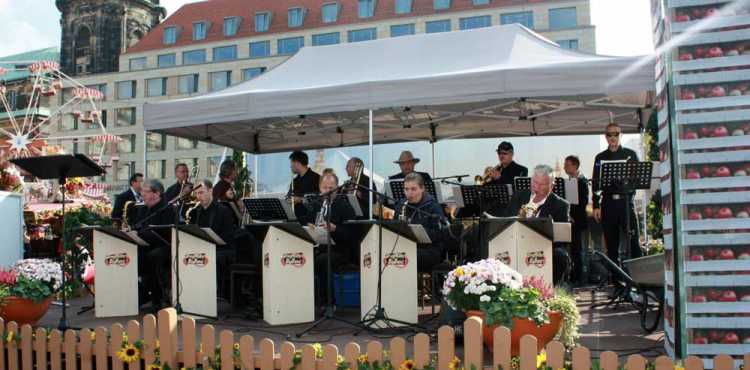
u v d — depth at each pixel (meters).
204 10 55.38
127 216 7.50
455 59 7.77
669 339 4.08
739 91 3.81
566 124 10.51
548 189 5.98
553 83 6.62
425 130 11.23
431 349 4.55
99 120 31.69
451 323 4.70
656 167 6.75
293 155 8.43
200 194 6.73
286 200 7.34
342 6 51.41
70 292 7.78
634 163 6.33
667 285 4.17
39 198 12.75
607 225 7.60
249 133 11.12
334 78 8.02
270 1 53.78
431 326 5.34
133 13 60.50
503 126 10.84
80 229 6.52
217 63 53.03
